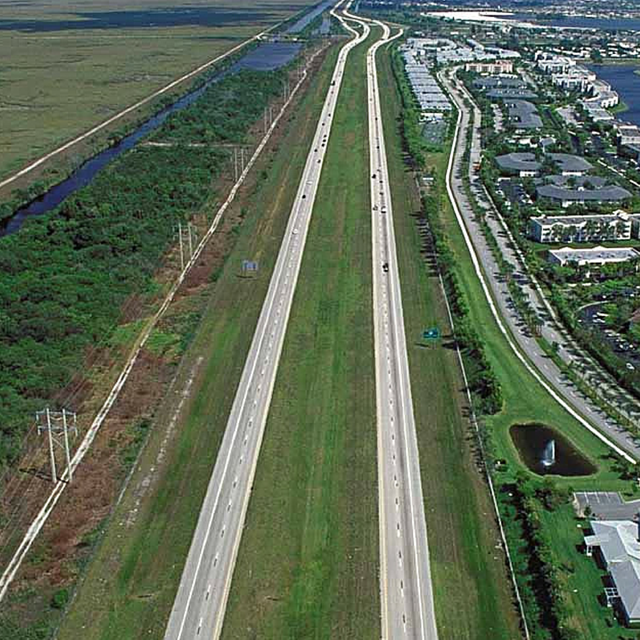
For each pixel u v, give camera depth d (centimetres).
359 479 13075
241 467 13312
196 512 12256
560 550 11550
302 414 14850
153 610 10481
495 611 10556
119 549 11494
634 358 16975
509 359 16912
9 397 14500
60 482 12825
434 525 12075
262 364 16575
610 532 11594
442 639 10106
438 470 13325
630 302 19175
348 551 11538
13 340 16712
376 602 10662
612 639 10088
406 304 19488
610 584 10944
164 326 18262
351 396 15462
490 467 13325
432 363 16750
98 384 15700
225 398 15325
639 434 14350
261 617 10406
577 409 15162
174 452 13688
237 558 11381
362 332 18025
